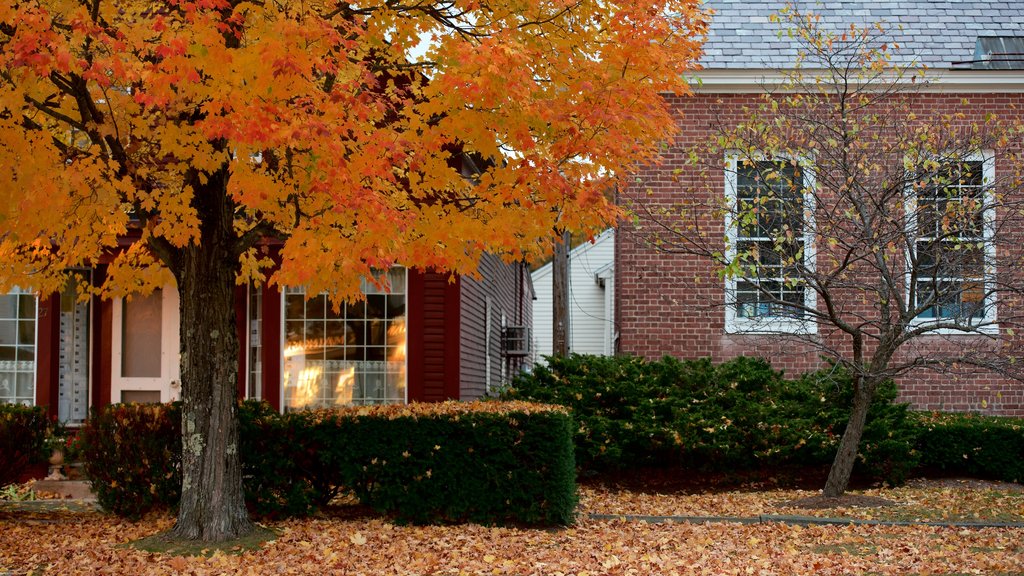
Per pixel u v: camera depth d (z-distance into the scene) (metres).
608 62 7.65
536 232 8.07
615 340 18.02
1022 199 11.60
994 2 14.27
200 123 6.90
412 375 12.85
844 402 12.16
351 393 12.91
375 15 7.84
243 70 6.43
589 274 31.20
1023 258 10.71
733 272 10.59
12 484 11.48
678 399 12.16
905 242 11.51
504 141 7.73
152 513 9.83
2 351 13.53
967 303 11.88
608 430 11.98
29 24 6.00
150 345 13.89
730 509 10.57
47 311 13.50
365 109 6.62
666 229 12.15
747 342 13.34
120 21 7.20
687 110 13.62
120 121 7.27
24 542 8.42
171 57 6.18
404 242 7.70
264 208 7.41
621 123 7.43
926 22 14.05
